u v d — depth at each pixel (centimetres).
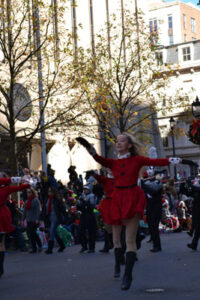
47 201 1470
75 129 2047
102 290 722
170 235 1916
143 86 2886
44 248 1630
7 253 1543
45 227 1591
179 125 5628
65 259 1239
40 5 1917
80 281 829
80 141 700
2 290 791
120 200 709
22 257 1381
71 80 2061
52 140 2952
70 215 1759
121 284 762
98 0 3731
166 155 5772
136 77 2861
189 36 7906
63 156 3162
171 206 2195
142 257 1138
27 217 1502
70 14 3416
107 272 920
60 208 1456
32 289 780
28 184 905
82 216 1410
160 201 1266
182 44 5869
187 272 858
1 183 891
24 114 2006
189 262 995
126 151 726
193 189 1223
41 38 2123
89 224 1398
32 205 1494
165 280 782
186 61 5622
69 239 1666
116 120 2612
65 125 2023
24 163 2753
